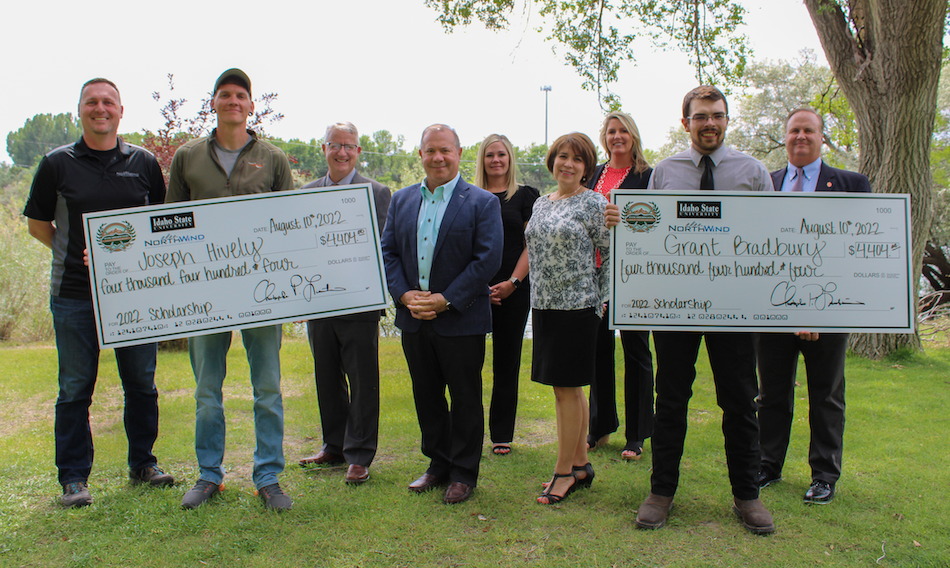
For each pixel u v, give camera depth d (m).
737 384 3.03
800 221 3.17
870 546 2.77
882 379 6.41
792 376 3.50
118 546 2.78
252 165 3.37
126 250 3.21
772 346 3.48
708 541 2.84
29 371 6.81
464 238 3.39
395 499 3.31
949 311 11.69
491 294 4.16
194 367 3.38
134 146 3.57
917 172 7.45
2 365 7.20
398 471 3.79
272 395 3.31
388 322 11.89
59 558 2.69
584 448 3.51
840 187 3.57
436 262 3.40
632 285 3.18
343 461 3.95
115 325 3.20
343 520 3.04
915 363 7.27
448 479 3.55
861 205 3.17
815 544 2.81
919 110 7.29
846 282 3.18
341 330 3.68
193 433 4.49
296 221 3.33
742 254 3.16
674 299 3.17
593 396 4.31
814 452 3.37
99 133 3.31
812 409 3.40
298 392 6.01
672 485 3.07
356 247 3.39
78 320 3.34
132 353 3.44
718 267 3.17
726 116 3.18
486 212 3.44
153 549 2.76
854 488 3.41
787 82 24.12
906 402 5.34
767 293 3.17
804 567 2.61
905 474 3.62
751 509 2.97
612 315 3.19
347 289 3.37
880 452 4.00
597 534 2.91
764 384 3.55
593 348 3.30
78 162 3.34
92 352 3.40
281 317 3.31
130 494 3.33
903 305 3.19
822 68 23.81
